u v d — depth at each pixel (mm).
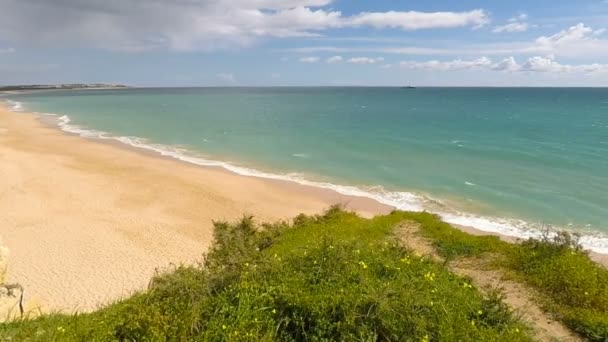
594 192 26547
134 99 143125
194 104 117688
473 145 44781
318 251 8219
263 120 71562
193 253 18359
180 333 6324
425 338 5859
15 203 23688
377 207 24781
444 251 12352
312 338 6102
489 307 7199
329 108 105125
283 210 24406
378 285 6969
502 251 11898
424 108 106438
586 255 11422
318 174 32531
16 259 17000
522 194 26438
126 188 27641
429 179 30469
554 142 46500
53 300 14188
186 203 25203
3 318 8625
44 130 53875
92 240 19234
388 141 47562
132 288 14953
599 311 8578
